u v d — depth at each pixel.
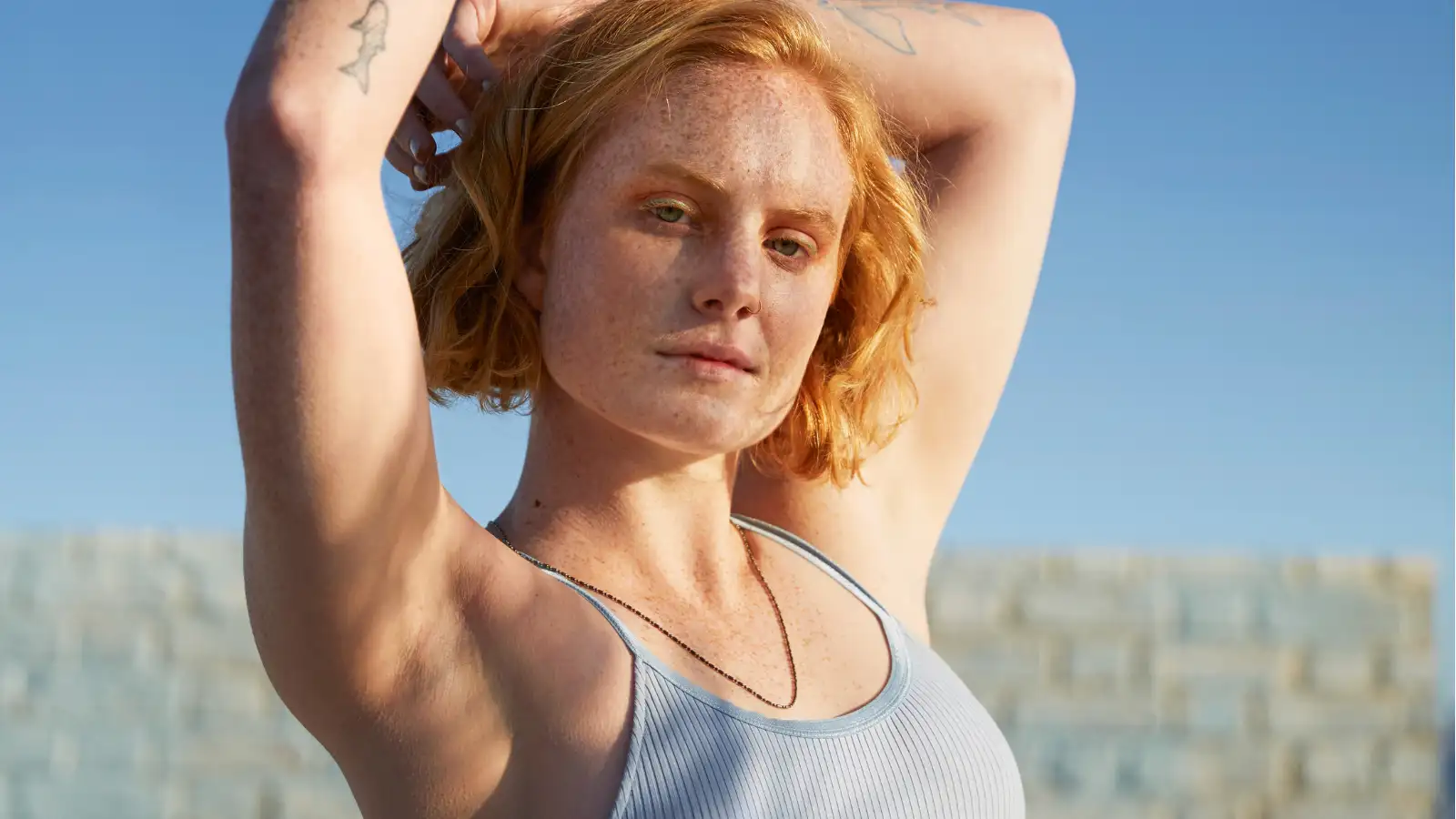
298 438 1.08
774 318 1.38
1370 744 6.08
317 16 1.13
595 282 1.36
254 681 6.48
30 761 6.35
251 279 1.08
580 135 1.38
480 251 1.42
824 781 1.30
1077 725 6.10
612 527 1.42
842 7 1.91
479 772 1.23
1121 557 6.25
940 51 1.91
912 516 1.82
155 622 6.55
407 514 1.17
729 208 1.36
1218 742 6.07
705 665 1.35
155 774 6.36
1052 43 2.00
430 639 1.22
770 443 1.68
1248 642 6.17
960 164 1.93
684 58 1.40
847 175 1.44
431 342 1.43
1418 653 6.14
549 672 1.24
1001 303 1.89
